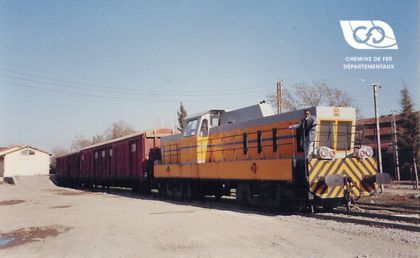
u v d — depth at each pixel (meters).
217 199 18.84
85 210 15.52
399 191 25.53
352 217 11.54
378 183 12.39
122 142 27.95
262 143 14.51
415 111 39.69
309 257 7.34
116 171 29.27
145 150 24.16
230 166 15.37
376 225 10.05
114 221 12.26
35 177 52.56
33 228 11.80
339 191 12.25
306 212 12.91
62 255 8.29
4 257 8.32
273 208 13.81
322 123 12.80
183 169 18.72
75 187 42.62
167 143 21.22
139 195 23.44
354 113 13.38
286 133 13.38
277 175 12.90
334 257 7.29
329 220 11.06
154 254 7.98
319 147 12.12
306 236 9.04
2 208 18.03
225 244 8.52
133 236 9.80
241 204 15.28
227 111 17.75
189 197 18.72
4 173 61.28
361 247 7.93
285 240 8.70
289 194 12.90
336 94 39.47
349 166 12.45
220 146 17.05
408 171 41.06
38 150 64.19
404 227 9.48
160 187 21.95
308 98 39.66
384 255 7.30
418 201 17.16
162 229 10.48
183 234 9.68
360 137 13.55
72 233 10.63
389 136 44.38
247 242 8.63
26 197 24.33
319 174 11.98
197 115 18.20
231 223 10.95
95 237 9.92
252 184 14.73
